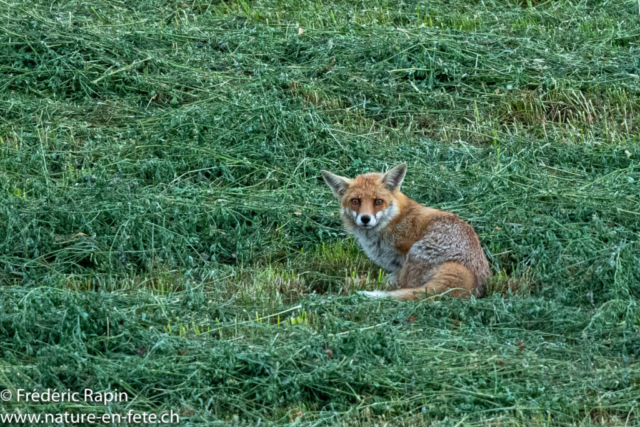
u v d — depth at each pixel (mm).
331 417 7820
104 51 18016
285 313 10195
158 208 12703
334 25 20469
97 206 12703
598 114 17234
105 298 9852
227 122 15398
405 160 15125
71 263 11703
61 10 20188
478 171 14602
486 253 12336
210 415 7875
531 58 18969
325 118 16469
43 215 12438
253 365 8508
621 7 22422
